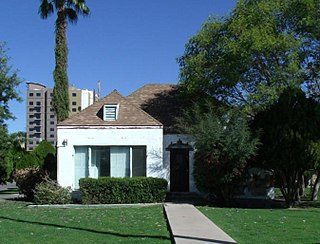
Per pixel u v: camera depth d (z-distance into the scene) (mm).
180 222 13828
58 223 14688
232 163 20484
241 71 23297
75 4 29031
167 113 26781
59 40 27922
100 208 20562
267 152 20250
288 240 10867
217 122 20797
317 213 17516
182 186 25078
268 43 21469
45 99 88188
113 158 24312
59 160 24094
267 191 25406
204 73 24141
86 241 10992
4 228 13539
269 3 22703
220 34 24453
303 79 22859
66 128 24234
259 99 22312
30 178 25953
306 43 22938
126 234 12047
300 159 19656
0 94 31781
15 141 32469
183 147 25078
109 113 24625
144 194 22375
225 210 18375
